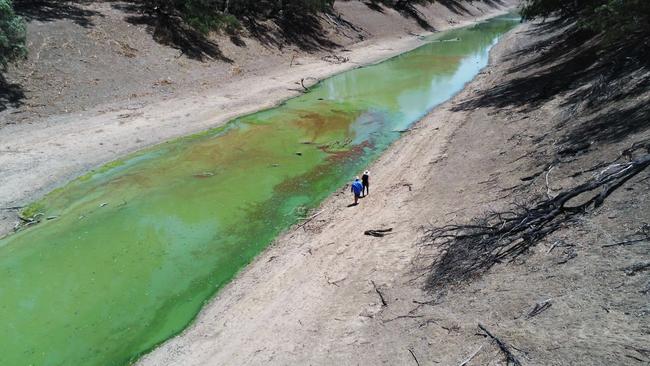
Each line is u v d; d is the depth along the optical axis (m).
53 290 12.73
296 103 28.48
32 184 17.69
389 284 11.41
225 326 11.16
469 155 18.16
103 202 16.98
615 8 17.67
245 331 10.85
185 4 34.41
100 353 10.78
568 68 24.09
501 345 7.93
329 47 43.88
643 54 17.72
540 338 7.84
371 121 25.41
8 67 23.86
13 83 23.52
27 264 13.71
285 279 12.63
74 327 11.52
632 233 9.35
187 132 23.25
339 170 19.64
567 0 26.64
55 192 17.47
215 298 12.30
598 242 9.59
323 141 22.67
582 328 7.71
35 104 23.06
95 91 25.48
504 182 14.64
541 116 19.03
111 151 20.73
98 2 33.97
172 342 10.89
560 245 10.06
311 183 18.58
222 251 14.44
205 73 31.17
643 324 7.30
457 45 49.94
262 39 38.91
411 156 19.84
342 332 10.05
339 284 11.98
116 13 32.69
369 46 47.00
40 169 18.66
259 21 40.84
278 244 14.55
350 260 12.99
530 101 21.72
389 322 9.89
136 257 14.12
